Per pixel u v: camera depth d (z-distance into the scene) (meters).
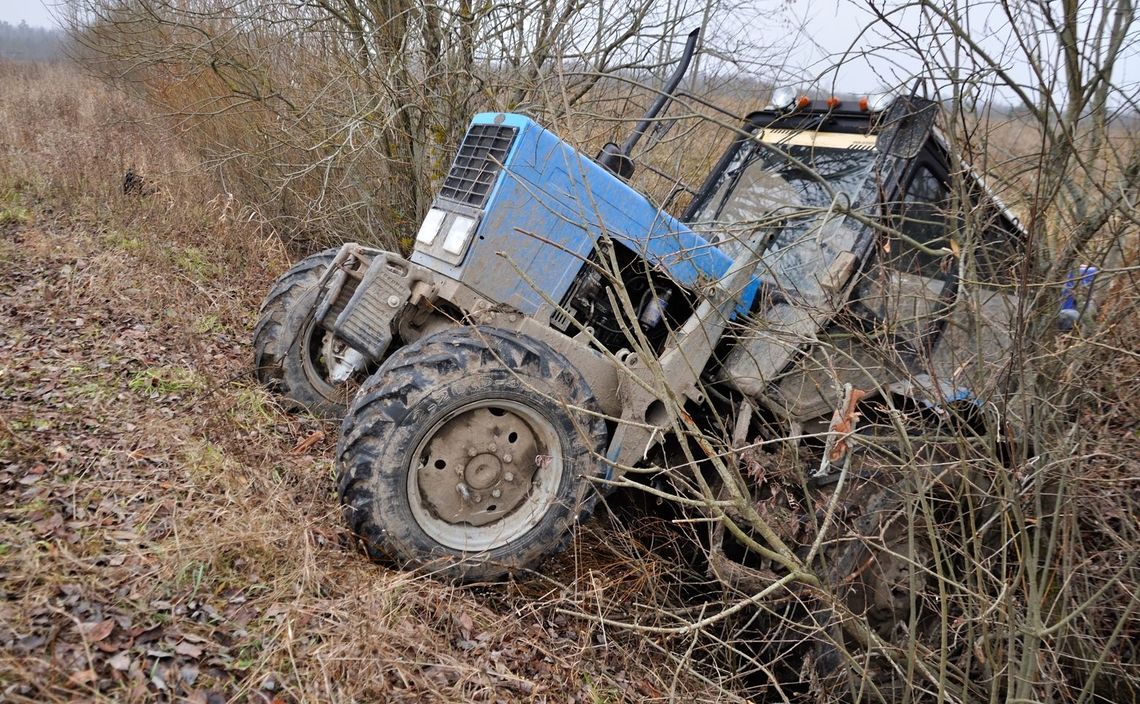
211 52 7.01
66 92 15.17
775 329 3.56
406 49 6.27
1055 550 3.28
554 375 3.31
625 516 4.07
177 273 6.10
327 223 7.00
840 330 3.76
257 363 4.36
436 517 3.30
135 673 2.26
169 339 4.90
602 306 3.79
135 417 3.78
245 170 7.95
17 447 3.23
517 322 3.59
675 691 3.21
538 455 3.42
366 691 2.51
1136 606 3.15
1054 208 3.40
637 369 3.53
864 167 4.00
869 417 3.75
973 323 3.44
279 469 3.69
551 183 3.60
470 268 3.56
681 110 6.41
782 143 4.36
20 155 8.98
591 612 3.48
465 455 3.31
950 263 4.02
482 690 2.75
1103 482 3.15
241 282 6.44
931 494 3.40
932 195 4.04
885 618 3.60
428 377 3.14
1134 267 2.97
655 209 3.78
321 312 3.89
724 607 3.60
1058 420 3.24
